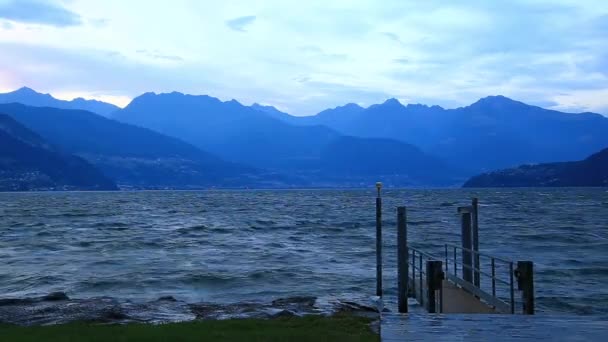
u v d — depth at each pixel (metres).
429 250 39.47
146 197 194.75
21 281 27.44
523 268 13.34
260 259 35.03
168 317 16.61
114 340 12.05
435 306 15.12
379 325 13.45
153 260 34.72
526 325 12.20
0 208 113.56
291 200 158.50
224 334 12.79
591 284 25.59
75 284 26.34
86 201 155.25
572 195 181.50
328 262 33.47
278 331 13.38
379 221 20.02
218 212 97.56
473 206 19.08
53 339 12.26
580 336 11.18
